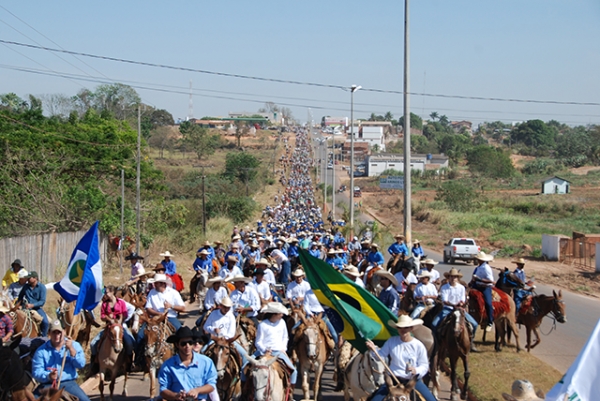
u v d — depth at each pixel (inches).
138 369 592.1
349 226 1711.4
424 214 2819.9
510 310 658.2
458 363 610.2
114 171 1534.2
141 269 800.9
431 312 543.2
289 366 433.1
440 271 1423.5
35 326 581.6
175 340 328.5
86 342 645.3
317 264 457.4
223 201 2677.2
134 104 4052.7
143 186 1653.5
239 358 443.8
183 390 323.6
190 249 1690.5
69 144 1466.5
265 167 4980.3
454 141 6983.3
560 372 583.2
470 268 1503.4
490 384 532.7
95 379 556.1
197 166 4288.9
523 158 6318.9
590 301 1067.3
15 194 1234.0
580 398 257.1
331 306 459.2
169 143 5251.0
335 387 541.6
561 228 2267.5
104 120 1657.2
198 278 955.3
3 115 1389.0
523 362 610.9
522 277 738.2
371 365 396.8
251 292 553.6
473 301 642.8
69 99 3929.6
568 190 3535.9
